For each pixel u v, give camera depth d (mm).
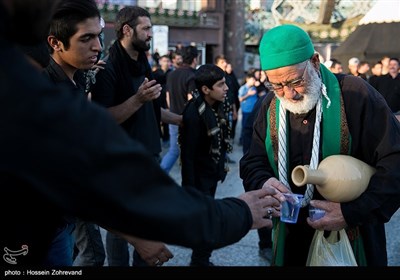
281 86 1702
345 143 1747
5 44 796
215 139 3160
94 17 2096
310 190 1773
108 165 810
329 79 1786
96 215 834
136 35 2879
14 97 754
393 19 7164
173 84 5492
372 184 1665
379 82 6480
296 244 1930
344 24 16609
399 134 1733
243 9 18953
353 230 1808
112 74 2787
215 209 1019
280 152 1839
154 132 3074
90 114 823
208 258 3131
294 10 17125
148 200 862
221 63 7566
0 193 840
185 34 18453
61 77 2088
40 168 772
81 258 2520
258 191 1242
